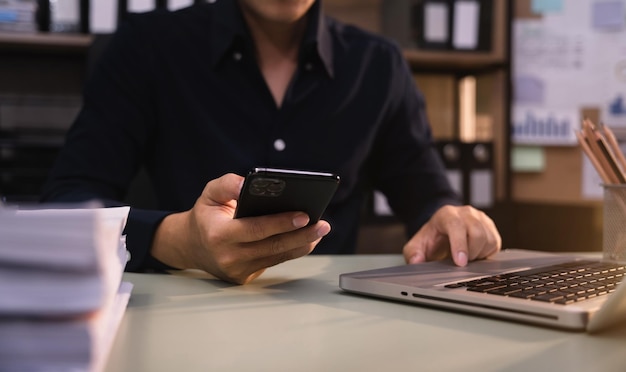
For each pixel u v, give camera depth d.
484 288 0.53
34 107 1.91
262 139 1.18
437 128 2.48
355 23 2.37
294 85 1.19
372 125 1.24
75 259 0.27
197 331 0.45
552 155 2.28
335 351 0.40
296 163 1.19
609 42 2.26
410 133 1.31
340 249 1.22
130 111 1.18
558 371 0.36
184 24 1.23
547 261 0.74
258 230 0.58
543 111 2.26
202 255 0.66
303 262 0.85
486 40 2.20
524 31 2.25
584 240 2.30
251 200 0.56
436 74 2.45
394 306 0.54
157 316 0.50
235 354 0.39
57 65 2.17
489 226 0.79
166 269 0.76
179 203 1.19
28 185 1.80
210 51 1.20
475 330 0.45
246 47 1.17
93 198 1.00
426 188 1.27
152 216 0.75
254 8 1.14
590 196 2.26
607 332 0.44
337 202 1.21
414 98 1.35
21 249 0.27
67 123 1.93
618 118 2.28
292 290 0.62
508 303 0.48
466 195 2.15
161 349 0.40
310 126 1.20
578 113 2.27
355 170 1.23
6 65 2.14
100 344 0.30
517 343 0.42
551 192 2.28
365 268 0.79
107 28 1.93
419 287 0.54
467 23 2.17
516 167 2.26
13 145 1.79
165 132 1.21
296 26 1.23
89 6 1.92
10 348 0.27
